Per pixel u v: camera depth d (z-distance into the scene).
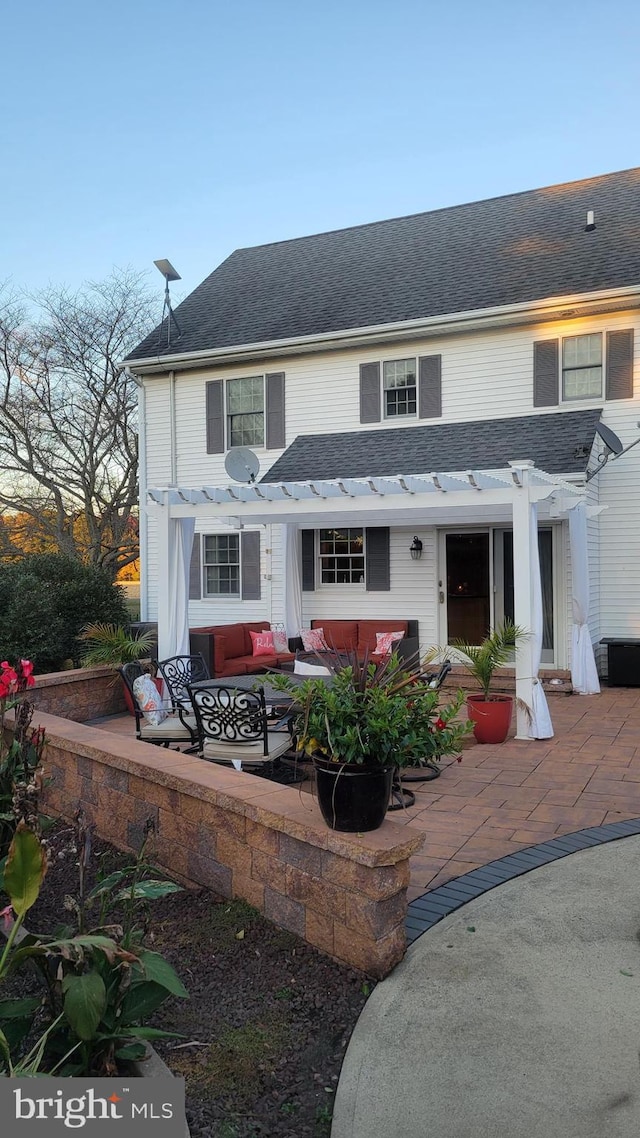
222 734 5.88
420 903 4.09
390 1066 2.76
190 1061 2.79
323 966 3.37
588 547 11.35
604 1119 2.48
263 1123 2.50
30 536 23.67
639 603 11.82
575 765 6.98
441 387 13.06
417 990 3.22
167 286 15.73
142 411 15.58
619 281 11.75
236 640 12.34
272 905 3.68
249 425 14.71
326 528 13.55
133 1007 2.51
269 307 15.42
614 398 11.90
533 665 8.06
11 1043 2.46
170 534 10.09
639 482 11.77
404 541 13.11
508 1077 2.69
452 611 12.82
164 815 4.34
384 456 12.26
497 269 13.62
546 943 3.64
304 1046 2.89
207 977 3.33
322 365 13.98
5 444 22.45
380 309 13.76
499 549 12.45
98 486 23.52
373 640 12.59
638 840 5.02
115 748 4.82
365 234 17.14
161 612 10.05
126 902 3.19
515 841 5.05
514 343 12.57
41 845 2.34
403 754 3.30
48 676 8.96
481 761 7.16
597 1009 3.09
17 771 4.14
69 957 2.32
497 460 11.04
